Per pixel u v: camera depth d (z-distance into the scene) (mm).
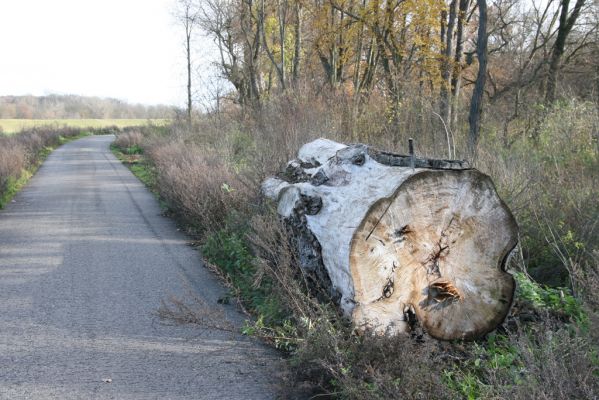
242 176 9578
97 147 38938
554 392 3107
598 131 9414
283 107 13945
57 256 8062
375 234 4285
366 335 3881
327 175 5453
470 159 7543
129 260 7855
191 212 9336
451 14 17828
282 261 5207
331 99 14125
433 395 3486
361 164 5250
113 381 4281
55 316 5648
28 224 10492
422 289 4434
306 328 4234
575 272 4816
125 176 19344
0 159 15672
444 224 4504
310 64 24078
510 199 6562
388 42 19484
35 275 7098
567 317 4664
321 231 4801
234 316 5609
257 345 4941
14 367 4508
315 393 4020
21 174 17516
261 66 30109
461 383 3752
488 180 4605
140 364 4582
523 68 19922
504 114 15820
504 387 3363
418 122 12133
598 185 7078
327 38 21656
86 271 7289
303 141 10641
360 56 21859
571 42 20594
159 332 5250
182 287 6590
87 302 6078
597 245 5727
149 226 10375
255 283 5375
